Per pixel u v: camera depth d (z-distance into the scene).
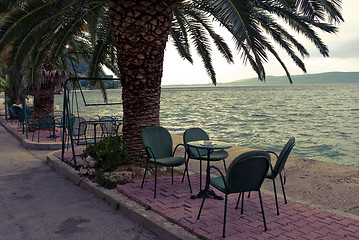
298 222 3.75
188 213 3.99
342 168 7.10
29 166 7.73
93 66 10.55
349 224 3.70
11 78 7.83
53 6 7.09
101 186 5.41
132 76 6.31
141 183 5.40
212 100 87.62
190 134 5.57
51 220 4.16
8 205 4.77
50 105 13.54
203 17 8.55
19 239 3.56
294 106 59.62
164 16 6.09
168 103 71.38
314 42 6.30
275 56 7.22
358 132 24.56
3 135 13.68
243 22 4.75
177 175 6.13
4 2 6.92
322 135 22.75
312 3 4.68
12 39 7.08
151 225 3.81
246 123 30.12
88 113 38.34
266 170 3.52
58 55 9.72
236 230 3.49
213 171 6.82
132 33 6.01
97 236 3.66
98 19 9.13
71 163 7.08
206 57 9.66
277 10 5.86
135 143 6.45
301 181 5.98
